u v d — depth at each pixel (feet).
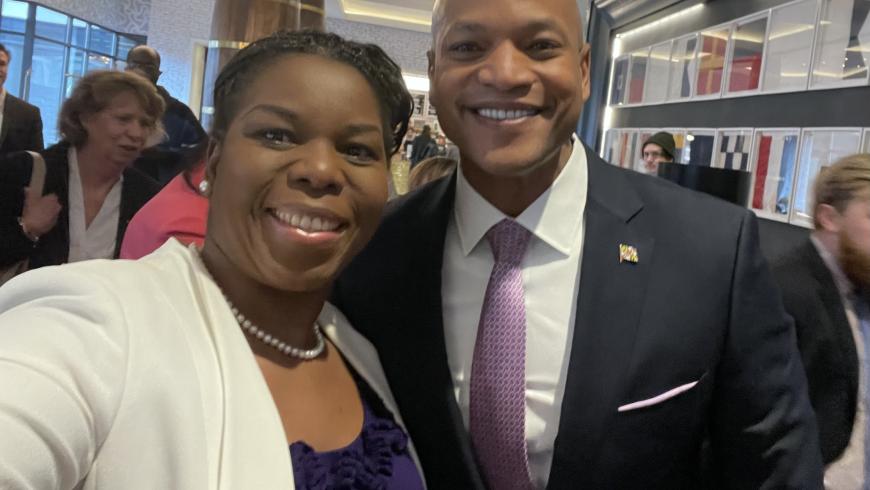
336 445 3.06
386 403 3.62
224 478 2.43
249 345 2.99
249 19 4.19
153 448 2.34
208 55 4.36
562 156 4.12
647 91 16.93
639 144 17.22
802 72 11.19
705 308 3.89
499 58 3.64
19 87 33.17
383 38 35.83
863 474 5.81
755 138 12.41
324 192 2.83
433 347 4.03
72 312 2.42
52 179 5.66
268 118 2.80
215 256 3.08
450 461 3.93
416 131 25.29
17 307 2.53
